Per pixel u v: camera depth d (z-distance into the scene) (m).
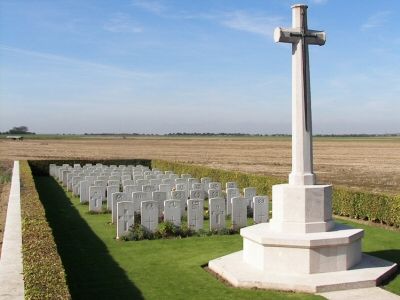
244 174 26.73
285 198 10.36
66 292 6.56
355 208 17.70
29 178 24.05
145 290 9.34
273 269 9.89
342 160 61.06
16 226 11.14
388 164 54.16
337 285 9.12
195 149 95.69
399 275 10.14
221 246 13.38
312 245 9.57
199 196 19.19
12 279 7.11
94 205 19.77
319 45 10.84
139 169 33.03
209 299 8.76
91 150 87.75
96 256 12.20
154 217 14.84
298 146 10.60
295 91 10.62
